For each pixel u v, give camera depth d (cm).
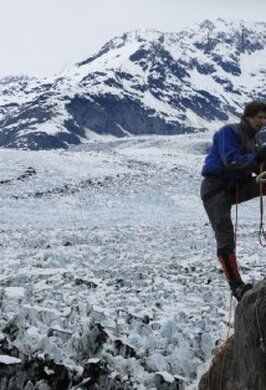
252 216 4606
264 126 482
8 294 1074
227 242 520
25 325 766
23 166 6644
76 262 1728
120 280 1354
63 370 650
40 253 1881
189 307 1070
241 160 487
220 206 522
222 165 518
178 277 1457
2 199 4994
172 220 4100
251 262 1717
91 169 7038
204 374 575
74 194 5500
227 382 517
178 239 2527
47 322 840
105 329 752
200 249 2219
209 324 917
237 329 481
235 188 523
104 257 1772
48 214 4322
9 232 2822
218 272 1569
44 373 647
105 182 6228
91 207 5031
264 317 439
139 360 707
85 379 643
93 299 1117
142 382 665
